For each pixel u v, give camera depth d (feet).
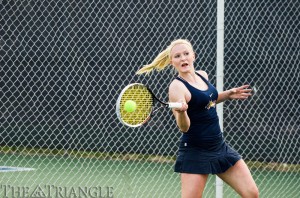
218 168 28.99
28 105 60.29
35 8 60.03
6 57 60.44
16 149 58.23
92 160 57.52
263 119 55.83
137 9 59.06
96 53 59.21
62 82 59.98
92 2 56.39
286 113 56.13
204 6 57.16
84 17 59.41
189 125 27.68
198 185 28.76
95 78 59.26
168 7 58.23
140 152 56.75
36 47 60.13
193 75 29.32
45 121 59.93
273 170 55.11
